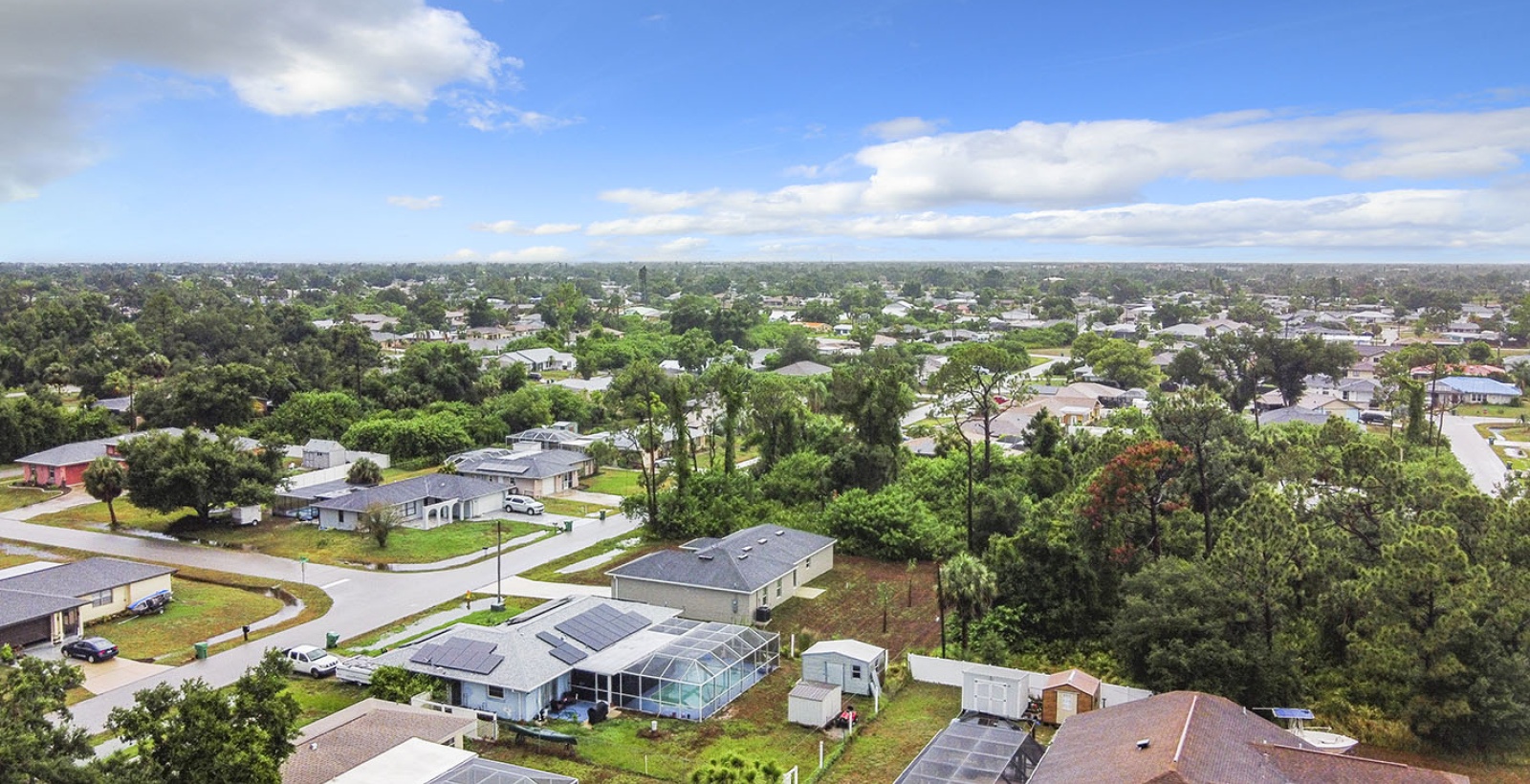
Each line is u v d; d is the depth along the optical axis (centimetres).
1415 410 9969
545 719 4288
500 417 12225
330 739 3550
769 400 9138
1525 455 10462
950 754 3472
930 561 7069
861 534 7238
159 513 8262
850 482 8088
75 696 4500
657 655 4519
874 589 6362
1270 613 4338
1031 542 5250
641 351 18362
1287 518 4594
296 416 11556
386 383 13050
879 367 14138
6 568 6594
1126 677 4628
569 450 10769
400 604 5962
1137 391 14338
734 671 4622
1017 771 3384
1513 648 3941
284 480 8300
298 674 4825
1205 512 5581
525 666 4356
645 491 9512
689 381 11662
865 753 3981
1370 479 5456
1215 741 3117
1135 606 4450
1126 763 3014
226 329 16162
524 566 6881
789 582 6184
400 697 4216
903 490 7788
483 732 4081
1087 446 8725
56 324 15550
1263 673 4144
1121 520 5328
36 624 5153
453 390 13025
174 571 6125
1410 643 3988
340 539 7494
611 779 3744
